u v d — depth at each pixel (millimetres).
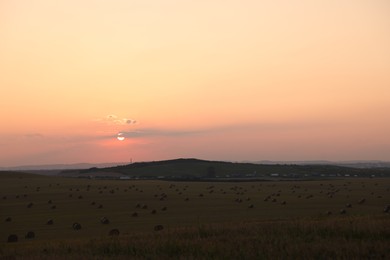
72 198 65438
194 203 55625
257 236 18734
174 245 17422
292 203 53188
